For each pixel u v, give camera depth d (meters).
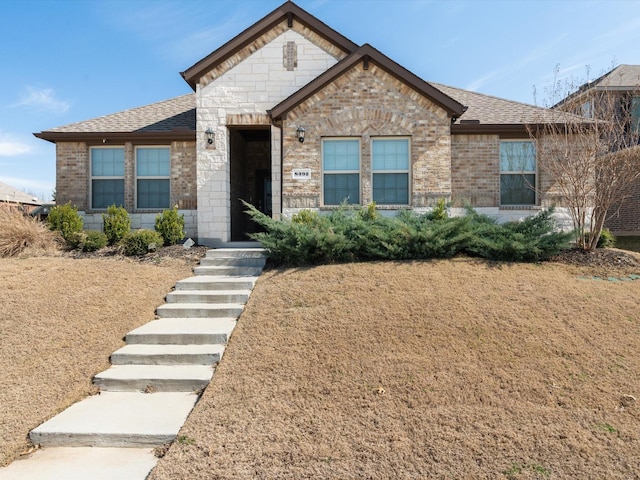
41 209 13.43
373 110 11.26
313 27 11.96
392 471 3.70
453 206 12.00
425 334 6.04
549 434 4.12
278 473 3.70
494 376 5.09
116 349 6.26
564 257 9.48
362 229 9.56
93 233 11.20
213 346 6.26
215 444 4.09
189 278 9.00
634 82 16.69
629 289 7.65
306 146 11.31
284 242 9.31
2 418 4.62
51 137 12.73
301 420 4.43
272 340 6.14
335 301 7.21
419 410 4.53
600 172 9.72
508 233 9.76
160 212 12.91
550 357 5.48
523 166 12.26
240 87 12.14
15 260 9.59
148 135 12.65
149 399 5.14
